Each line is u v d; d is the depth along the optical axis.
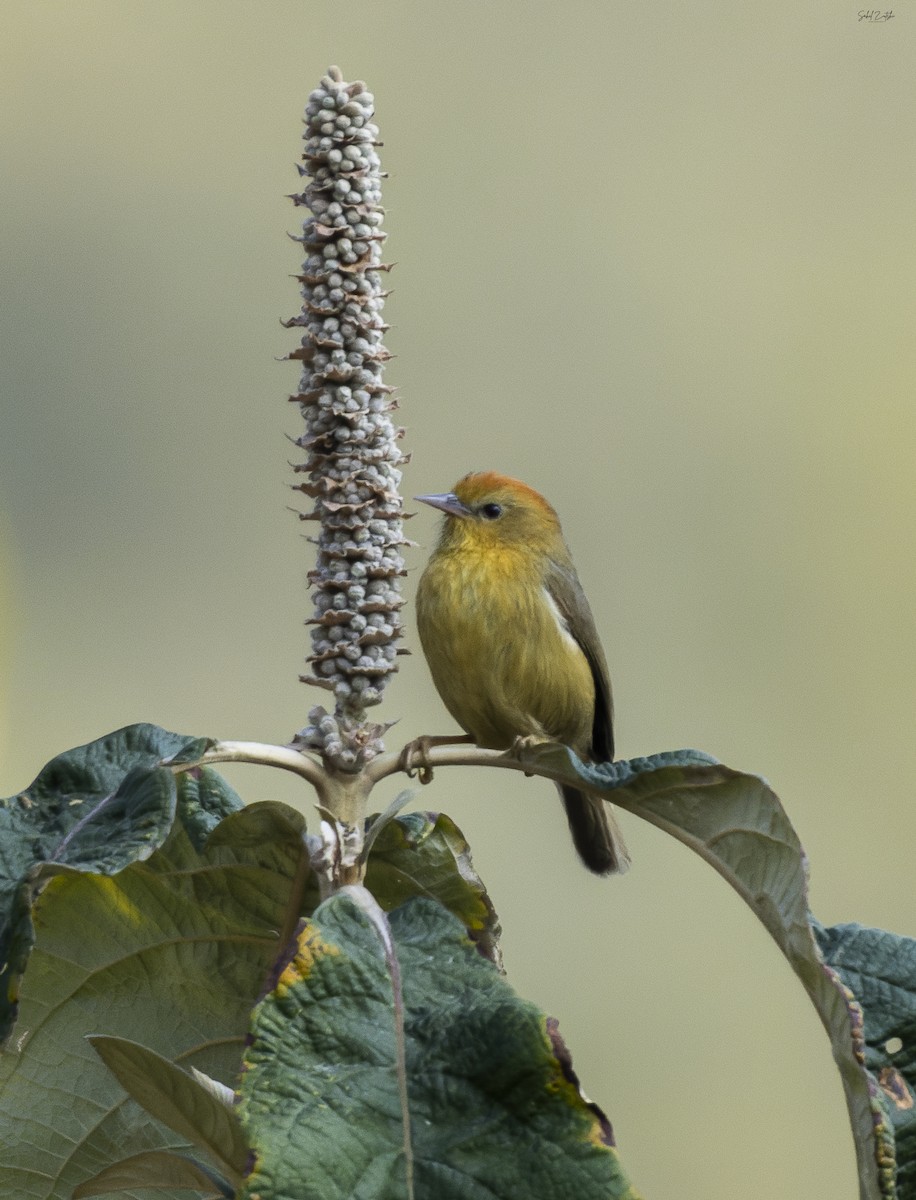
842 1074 4.37
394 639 5.09
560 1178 3.94
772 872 4.56
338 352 5.00
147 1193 5.48
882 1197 4.20
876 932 4.98
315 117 4.98
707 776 4.55
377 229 5.04
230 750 4.84
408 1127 4.06
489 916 5.41
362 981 4.32
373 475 5.04
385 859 5.34
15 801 4.62
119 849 4.23
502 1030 4.12
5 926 4.13
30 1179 5.43
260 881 5.15
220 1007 5.36
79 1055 5.38
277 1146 3.97
